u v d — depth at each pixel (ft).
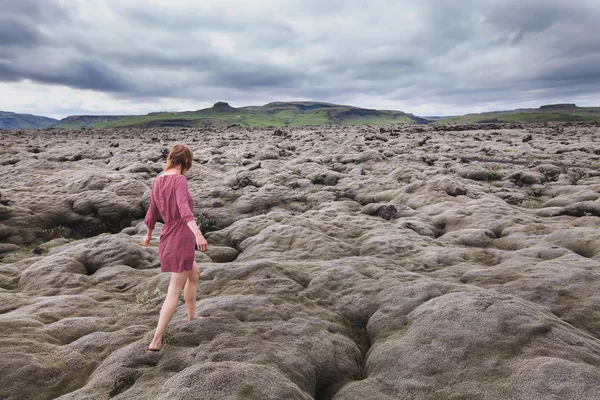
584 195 64.90
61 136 241.76
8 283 34.71
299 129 309.83
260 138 197.36
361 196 72.38
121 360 19.45
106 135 257.55
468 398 17.67
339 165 102.42
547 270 31.19
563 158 113.60
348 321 26.94
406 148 145.28
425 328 22.74
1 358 19.74
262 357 19.97
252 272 31.83
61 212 63.05
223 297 26.45
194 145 163.22
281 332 22.98
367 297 28.37
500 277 31.45
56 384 19.07
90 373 19.80
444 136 204.54
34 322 23.84
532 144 151.23
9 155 123.24
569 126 301.63
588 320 25.07
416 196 66.23
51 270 34.47
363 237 46.26
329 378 21.12
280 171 91.66
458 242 44.16
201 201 67.77
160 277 32.86
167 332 21.49
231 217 62.95
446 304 24.43
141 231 52.95
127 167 99.76
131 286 32.63
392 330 24.36
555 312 26.25
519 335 20.80
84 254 38.17
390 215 56.54
